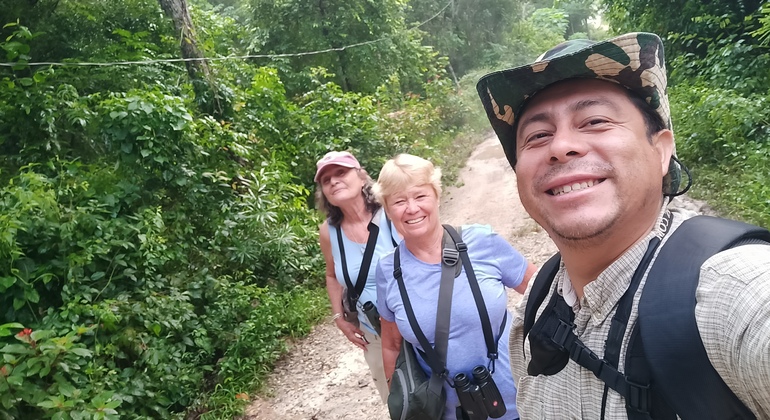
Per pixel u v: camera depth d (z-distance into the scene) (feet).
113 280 9.28
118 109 10.99
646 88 1.86
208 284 10.68
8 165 11.46
